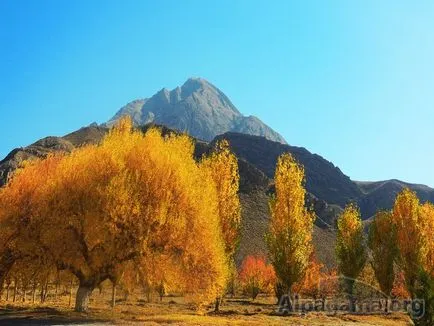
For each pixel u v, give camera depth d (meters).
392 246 50.03
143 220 29.88
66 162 32.38
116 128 36.72
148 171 31.19
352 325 32.47
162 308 44.78
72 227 31.23
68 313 31.00
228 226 40.28
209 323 28.27
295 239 41.84
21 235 31.23
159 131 35.69
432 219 47.34
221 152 41.94
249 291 73.06
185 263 31.47
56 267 33.06
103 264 31.73
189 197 31.69
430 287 24.08
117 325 25.72
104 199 29.27
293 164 43.78
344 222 54.00
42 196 30.89
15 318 28.02
